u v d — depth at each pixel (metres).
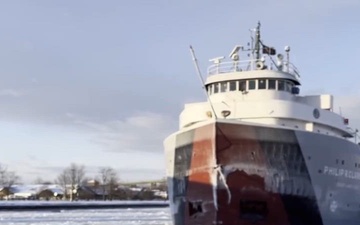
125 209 106.50
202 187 25.91
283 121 27.91
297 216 25.80
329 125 29.86
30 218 65.38
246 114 28.16
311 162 26.00
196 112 30.23
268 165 25.05
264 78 29.81
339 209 27.83
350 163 28.78
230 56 31.78
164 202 147.75
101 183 189.62
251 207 25.08
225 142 24.78
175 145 28.52
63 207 110.12
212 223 25.56
